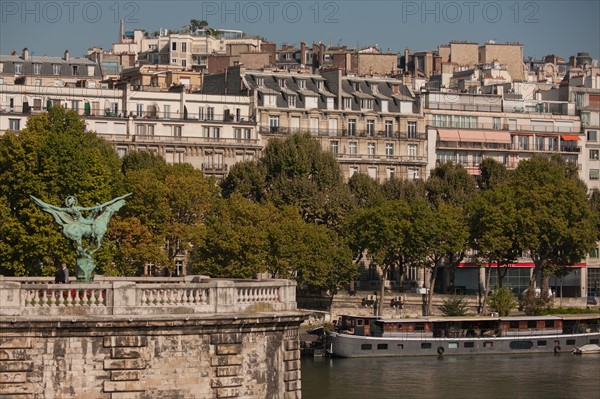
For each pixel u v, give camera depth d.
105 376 104.69
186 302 107.81
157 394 105.69
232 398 108.00
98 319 103.69
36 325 103.06
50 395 103.62
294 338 113.38
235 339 108.06
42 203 114.38
